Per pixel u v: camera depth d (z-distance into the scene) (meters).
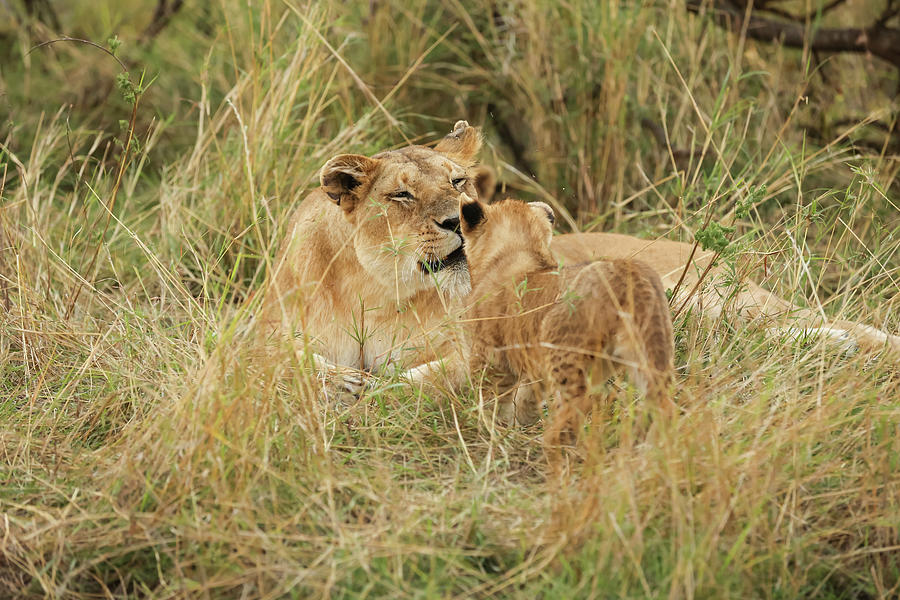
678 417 7.21
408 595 6.00
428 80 14.95
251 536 6.40
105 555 6.44
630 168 13.63
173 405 7.61
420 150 9.72
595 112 13.90
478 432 7.98
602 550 5.94
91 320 9.91
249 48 13.84
